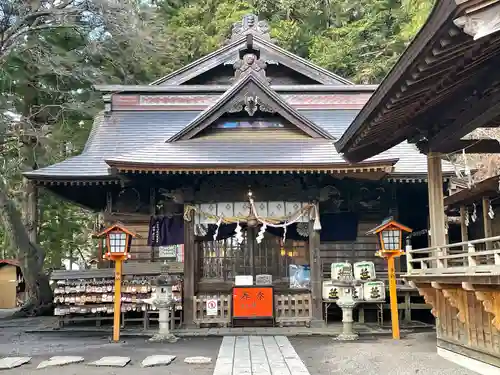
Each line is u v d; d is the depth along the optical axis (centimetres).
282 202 1388
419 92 736
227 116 1512
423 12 2477
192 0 3123
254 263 1424
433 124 946
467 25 463
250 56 1533
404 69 639
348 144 1023
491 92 727
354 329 1287
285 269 1423
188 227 1382
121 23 2056
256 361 891
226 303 1363
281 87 1873
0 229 2983
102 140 1745
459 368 800
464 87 776
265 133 1507
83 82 2261
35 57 2042
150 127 1823
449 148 965
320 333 1236
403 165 1540
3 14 1791
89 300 1353
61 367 877
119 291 1196
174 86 1920
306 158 1354
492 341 718
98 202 1698
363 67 2756
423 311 1518
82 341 1189
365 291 1334
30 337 1265
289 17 3244
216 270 1420
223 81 2022
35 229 2198
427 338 1158
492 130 1609
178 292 1345
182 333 1252
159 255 1529
